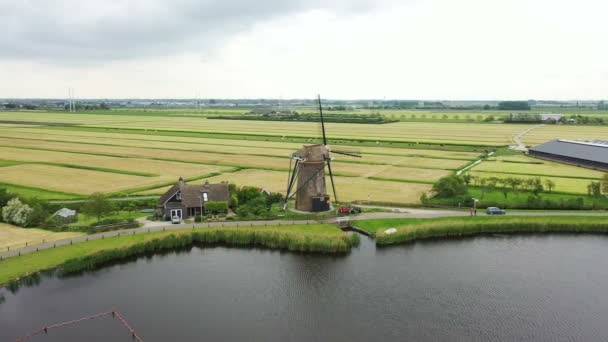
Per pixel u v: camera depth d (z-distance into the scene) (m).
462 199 98.31
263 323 54.38
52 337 51.03
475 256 73.94
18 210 83.38
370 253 75.00
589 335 52.25
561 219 87.12
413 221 86.31
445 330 53.03
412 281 65.06
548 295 61.09
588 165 143.25
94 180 123.38
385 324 54.25
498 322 54.69
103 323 53.91
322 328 53.41
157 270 68.50
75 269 67.00
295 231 79.81
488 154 173.25
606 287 63.44
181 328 52.94
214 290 62.31
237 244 78.94
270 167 142.88
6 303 57.81
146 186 116.19
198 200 89.38
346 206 92.81
